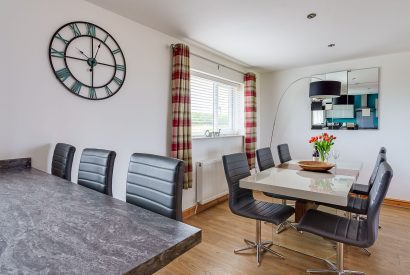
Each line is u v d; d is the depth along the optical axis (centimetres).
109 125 236
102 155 151
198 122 354
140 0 213
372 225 148
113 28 236
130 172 133
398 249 231
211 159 361
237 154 232
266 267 203
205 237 258
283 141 459
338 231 165
